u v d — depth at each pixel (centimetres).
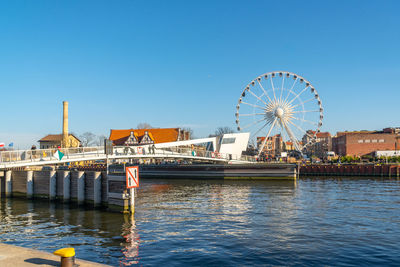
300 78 8888
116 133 11612
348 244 1856
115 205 3122
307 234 2091
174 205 3453
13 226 2522
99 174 3384
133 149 5384
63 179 3784
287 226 2333
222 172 7150
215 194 4406
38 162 4012
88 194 3544
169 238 2048
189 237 2066
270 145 16625
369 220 2512
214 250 1773
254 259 1612
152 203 3628
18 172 4447
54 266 905
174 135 11288
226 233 2153
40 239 2094
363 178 7350
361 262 1555
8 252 1038
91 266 905
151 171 8006
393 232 2131
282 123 8962
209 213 2920
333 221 2486
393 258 1608
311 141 9000
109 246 1889
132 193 2986
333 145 13300
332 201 3528
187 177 7556
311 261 1574
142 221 2614
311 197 3894
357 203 3375
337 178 7412
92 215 2950
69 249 909
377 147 11012
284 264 1538
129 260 1623
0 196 4494
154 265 1545
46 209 3366
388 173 7638
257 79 9075
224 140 8875
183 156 6556
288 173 6625
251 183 6181
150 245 1895
